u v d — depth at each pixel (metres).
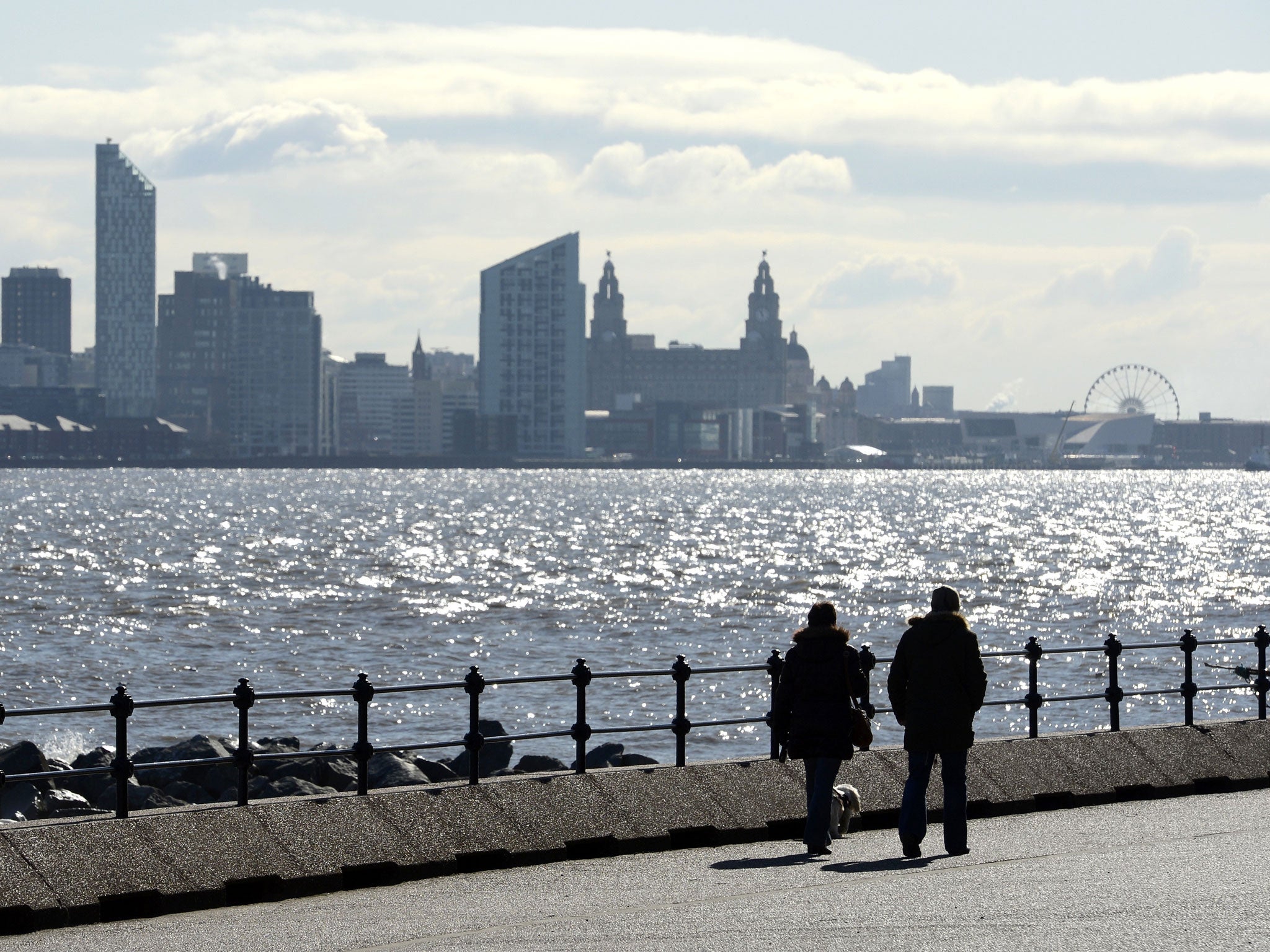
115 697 52.53
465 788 56.97
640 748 134.62
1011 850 55.53
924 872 51.38
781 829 60.81
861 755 64.81
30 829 49.09
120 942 43.75
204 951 42.19
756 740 138.12
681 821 59.16
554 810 57.41
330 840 52.91
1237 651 199.12
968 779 65.06
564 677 61.69
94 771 52.44
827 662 55.91
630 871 53.72
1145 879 48.47
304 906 49.28
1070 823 61.56
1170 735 71.56
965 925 42.31
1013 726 144.62
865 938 40.88
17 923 46.38
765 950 39.91
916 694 55.22
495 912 46.88
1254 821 60.69
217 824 51.81
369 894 51.06
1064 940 40.06
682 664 63.38
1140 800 67.75
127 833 50.22
